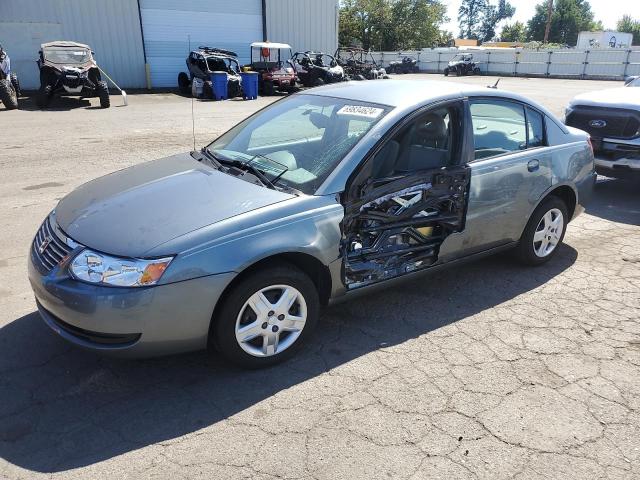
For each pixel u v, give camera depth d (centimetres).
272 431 269
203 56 1980
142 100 1875
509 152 421
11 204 639
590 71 3709
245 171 354
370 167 338
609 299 418
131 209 312
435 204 371
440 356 337
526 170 425
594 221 616
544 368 325
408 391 301
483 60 4322
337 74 2311
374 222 346
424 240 378
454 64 4075
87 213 316
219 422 275
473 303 409
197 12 2319
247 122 440
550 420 279
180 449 256
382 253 356
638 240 552
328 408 287
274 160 363
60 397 293
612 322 382
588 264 487
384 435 266
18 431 266
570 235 568
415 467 246
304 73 2345
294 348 329
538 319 385
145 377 312
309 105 412
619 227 595
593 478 241
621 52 3597
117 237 287
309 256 319
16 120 1339
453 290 431
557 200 464
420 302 410
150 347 283
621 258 502
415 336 361
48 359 327
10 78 1617
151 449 256
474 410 286
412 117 358
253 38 2488
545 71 3953
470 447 259
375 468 245
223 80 1911
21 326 362
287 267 314
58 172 800
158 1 2227
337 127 368
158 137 1109
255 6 2448
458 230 391
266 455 252
